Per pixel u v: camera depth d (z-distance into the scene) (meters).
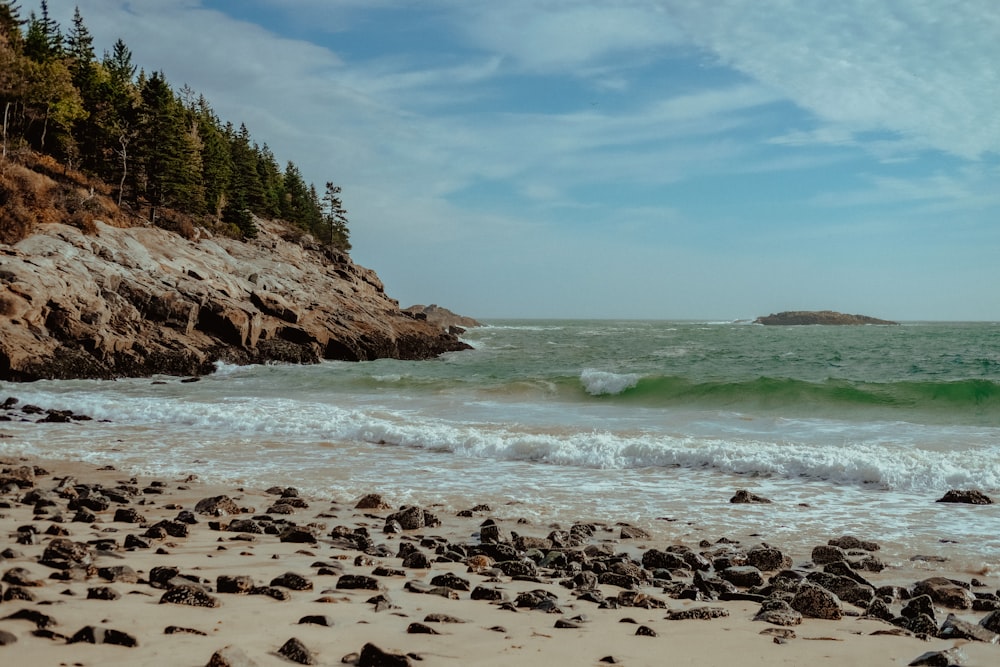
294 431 20.91
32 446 18.61
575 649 4.97
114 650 4.11
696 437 18.69
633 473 15.63
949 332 131.00
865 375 39.03
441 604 6.38
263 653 4.30
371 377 36.03
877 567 8.95
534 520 11.77
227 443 19.19
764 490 13.98
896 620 6.57
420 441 18.97
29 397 26.86
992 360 46.94
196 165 79.31
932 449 16.56
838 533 10.87
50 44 78.06
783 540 10.52
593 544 9.88
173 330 44.19
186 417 23.22
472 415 23.19
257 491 13.59
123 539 8.88
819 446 17.00
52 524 9.51
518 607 6.49
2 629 4.35
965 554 9.61
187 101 110.94
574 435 18.80
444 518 11.83
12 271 36.53
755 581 8.17
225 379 38.22
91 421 23.34
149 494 13.16
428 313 159.12
